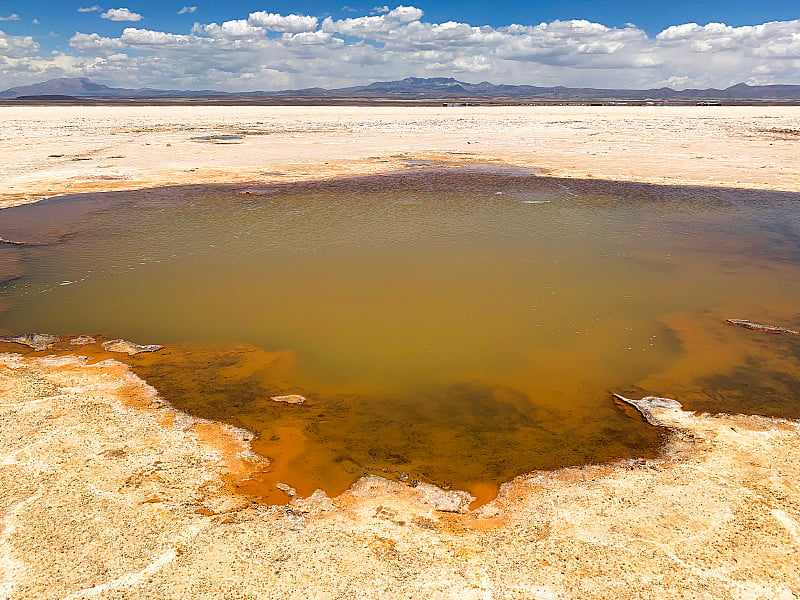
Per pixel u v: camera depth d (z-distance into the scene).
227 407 6.58
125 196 18.45
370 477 5.36
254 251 13.18
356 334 8.84
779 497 4.89
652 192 19.34
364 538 4.50
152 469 5.30
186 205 17.41
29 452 5.44
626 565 4.20
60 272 11.58
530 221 15.85
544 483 5.25
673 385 7.20
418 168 24.03
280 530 4.57
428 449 5.86
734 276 11.51
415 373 7.58
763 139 32.03
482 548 4.40
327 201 18.12
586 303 10.10
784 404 6.67
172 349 8.20
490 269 11.95
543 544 4.43
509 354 8.16
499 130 39.38
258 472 5.39
